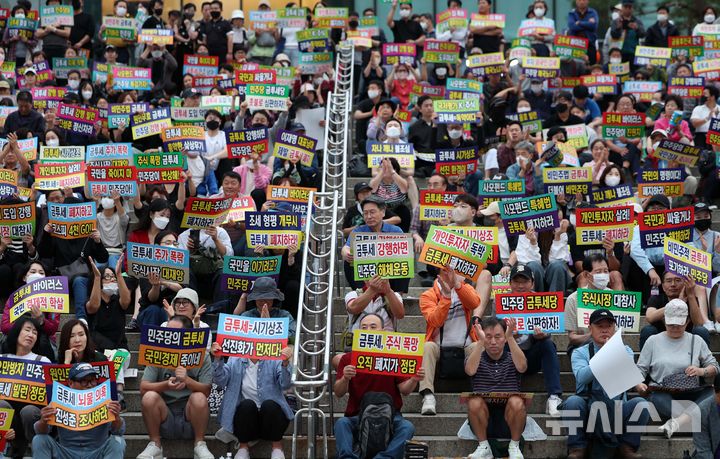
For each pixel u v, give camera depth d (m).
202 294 22.39
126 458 18.34
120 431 17.55
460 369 19.02
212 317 21.47
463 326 19.19
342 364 17.66
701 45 37.62
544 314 18.70
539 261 22.03
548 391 18.78
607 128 29.59
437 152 25.95
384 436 16.70
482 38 38.56
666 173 24.91
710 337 20.59
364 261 18.41
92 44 40.94
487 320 18.08
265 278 19.78
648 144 29.59
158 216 22.59
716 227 25.91
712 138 27.91
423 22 40.38
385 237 18.44
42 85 33.62
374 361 17.17
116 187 23.97
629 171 29.59
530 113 29.88
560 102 31.64
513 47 37.41
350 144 29.75
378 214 20.94
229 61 39.03
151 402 17.84
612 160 29.59
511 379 17.98
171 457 18.22
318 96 34.53
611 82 35.06
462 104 29.23
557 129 28.95
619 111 31.12
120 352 19.52
